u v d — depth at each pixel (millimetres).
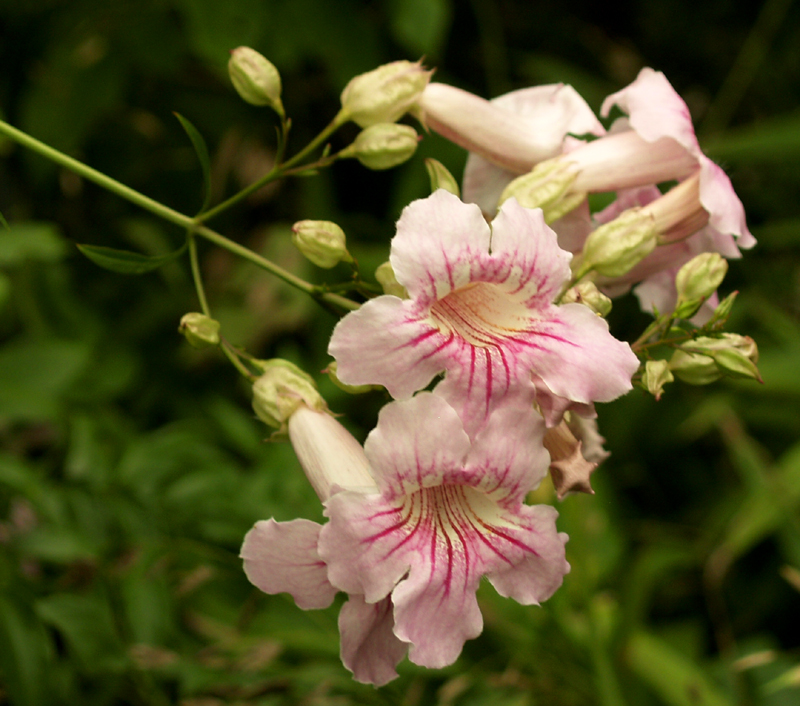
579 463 551
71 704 622
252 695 629
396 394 533
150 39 780
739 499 740
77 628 617
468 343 541
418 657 533
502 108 598
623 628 672
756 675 696
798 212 947
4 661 604
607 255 570
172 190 881
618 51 1007
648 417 856
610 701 650
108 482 648
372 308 531
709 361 564
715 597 751
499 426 537
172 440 662
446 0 794
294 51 758
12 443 737
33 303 759
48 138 767
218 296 863
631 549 779
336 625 648
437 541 541
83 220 857
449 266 538
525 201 579
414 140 583
